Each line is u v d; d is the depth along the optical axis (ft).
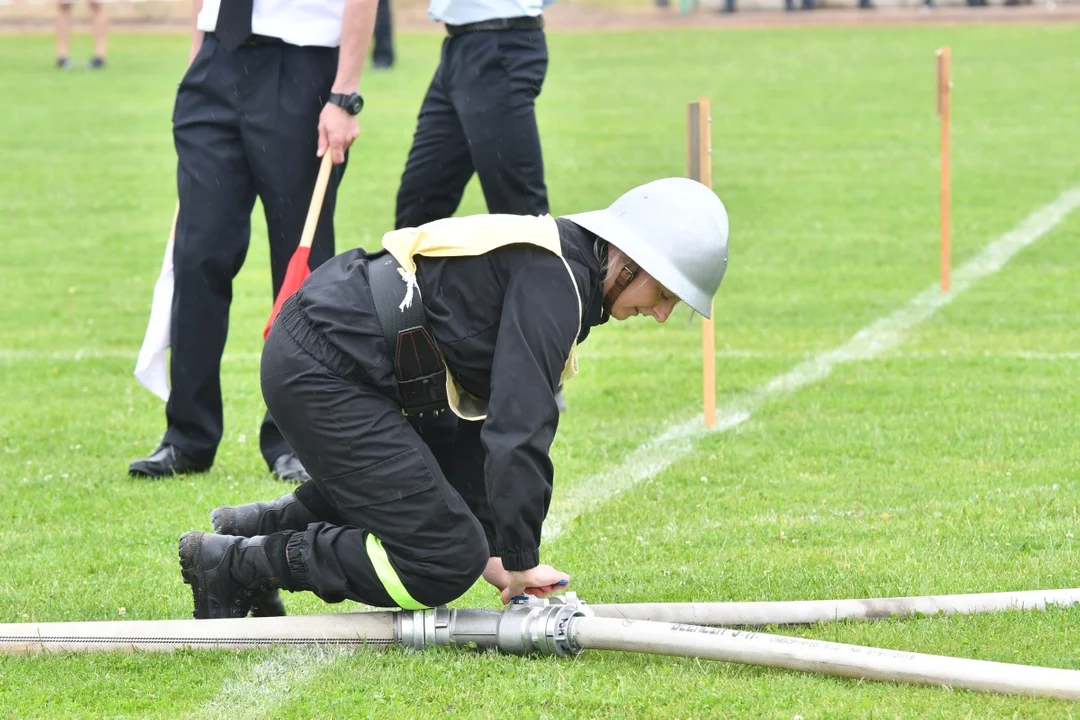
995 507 64.80
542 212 87.10
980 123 223.51
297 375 46.98
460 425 53.36
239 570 50.39
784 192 172.04
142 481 72.38
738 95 260.42
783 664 45.55
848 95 256.73
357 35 70.69
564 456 76.18
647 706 43.45
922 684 44.29
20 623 51.01
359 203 168.25
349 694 44.98
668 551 60.34
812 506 66.08
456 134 87.51
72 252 144.36
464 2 83.35
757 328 109.40
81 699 45.29
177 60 319.06
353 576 48.47
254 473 74.33
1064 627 49.70
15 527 64.64
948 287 120.37
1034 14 387.14
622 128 224.94
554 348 45.50
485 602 55.62
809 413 83.41
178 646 48.98
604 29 384.88
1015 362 94.99
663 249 46.75
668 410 85.92
